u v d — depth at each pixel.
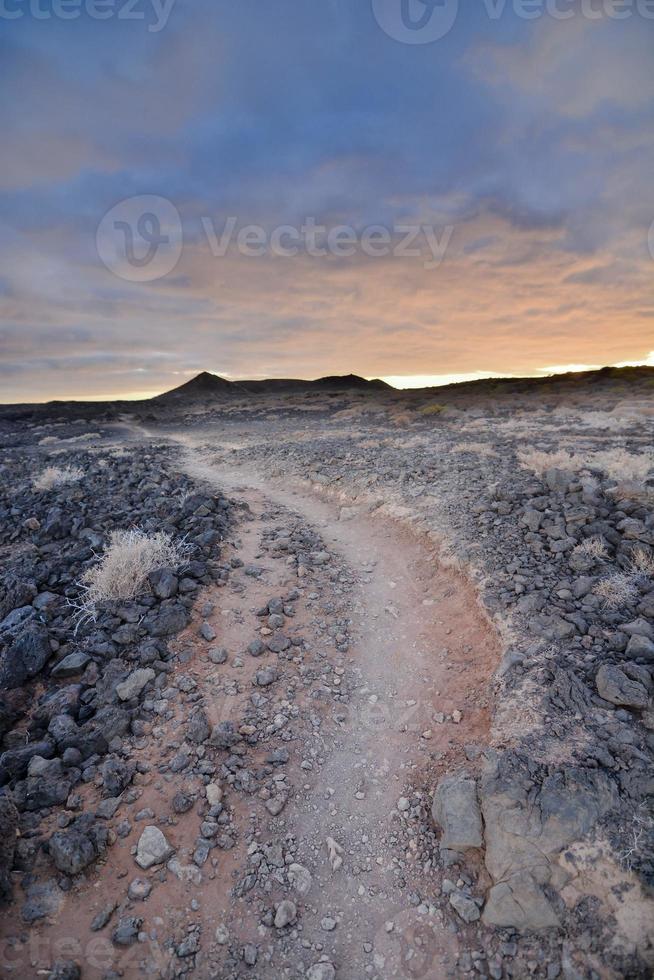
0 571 8.66
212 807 3.98
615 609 5.66
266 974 3.00
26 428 54.81
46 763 4.22
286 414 57.25
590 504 8.62
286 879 3.52
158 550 7.78
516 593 6.34
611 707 4.29
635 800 3.45
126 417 67.12
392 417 39.50
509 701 4.58
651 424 22.00
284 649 5.98
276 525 10.53
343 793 4.22
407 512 10.29
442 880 3.47
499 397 49.81
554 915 3.05
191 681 5.35
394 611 6.99
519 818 3.45
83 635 6.00
